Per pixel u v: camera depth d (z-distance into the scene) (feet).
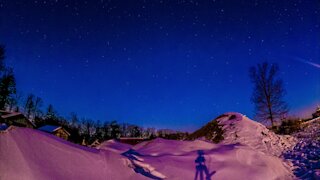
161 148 33.27
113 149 32.99
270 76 99.09
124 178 22.06
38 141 19.88
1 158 16.21
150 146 34.88
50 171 17.85
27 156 17.67
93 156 22.47
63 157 20.12
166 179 24.39
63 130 158.81
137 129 256.73
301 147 50.16
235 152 32.37
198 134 59.52
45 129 151.64
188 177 25.38
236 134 53.72
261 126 57.52
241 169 28.91
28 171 16.56
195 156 29.96
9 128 18.89
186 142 35.76
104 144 35.65
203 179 25.71
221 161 29.73
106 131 254.47
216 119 61.26
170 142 35.81
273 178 29.37
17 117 135.95
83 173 19.83
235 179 26.96
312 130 74.74
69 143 23.13
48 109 246.27
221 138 53.83
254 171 29.07
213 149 33.58
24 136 19.20
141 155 28.35
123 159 24.52
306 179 29.37
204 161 29.09
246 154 32.68
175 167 26.48
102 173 21.03
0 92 155.74
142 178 22.95
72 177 18.67
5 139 17.62
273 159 34.22
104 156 23.48
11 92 160.56
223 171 27.73
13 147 17.48
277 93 97.66
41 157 18.58
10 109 173.47
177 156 29.53
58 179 17.60
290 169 34.58
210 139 55.01
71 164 19.92
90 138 225.15
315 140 54.39
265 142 51.98
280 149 50.78
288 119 96.17
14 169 16.06
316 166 33.73
